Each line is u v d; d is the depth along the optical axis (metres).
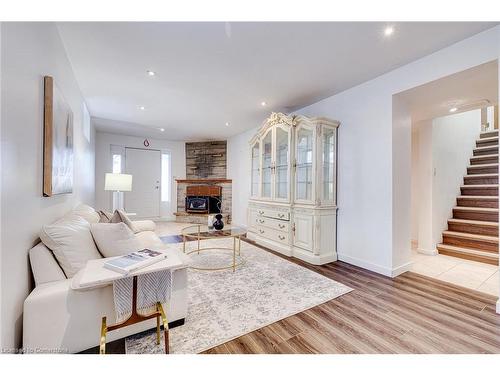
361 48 2.18
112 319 1.41
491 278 2.59
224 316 1.82
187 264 1.66
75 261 1.42
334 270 2.83
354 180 3.04
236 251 3.59
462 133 4.19
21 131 1.22
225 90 3.21
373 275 2.67
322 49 2.21
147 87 3.12
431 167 3.46
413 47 2.17
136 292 1.37
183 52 2.28
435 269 2.87
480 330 1.66
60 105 1.81
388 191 2.66
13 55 1.12
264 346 1.48
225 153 6.65
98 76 2.79
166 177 6.80
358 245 2.98
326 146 3.25
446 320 1.78
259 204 4.13
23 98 1.24
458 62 2.09
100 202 5.73
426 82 2.31
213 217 3.43
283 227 3.55
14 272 1.14
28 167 1.31
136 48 2.21
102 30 1.94
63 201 2.12
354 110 3.04
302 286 2.37
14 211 1.13
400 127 2.72
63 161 1.92
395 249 2.67
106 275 1.18
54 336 1.25
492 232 3.31
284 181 3.64
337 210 3.28
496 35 1.87
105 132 5.79
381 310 1.92
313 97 3.45
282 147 3.67
